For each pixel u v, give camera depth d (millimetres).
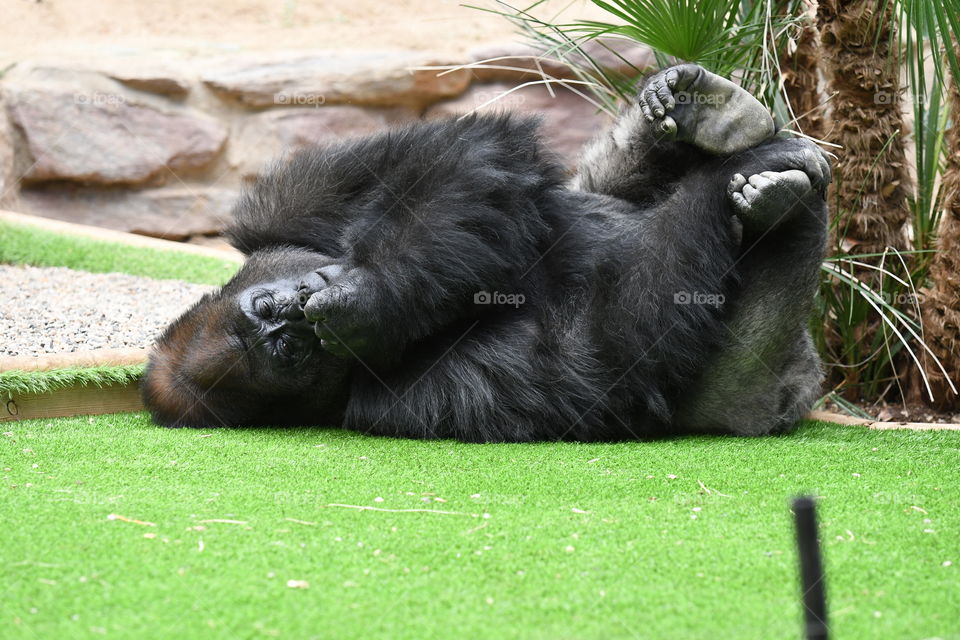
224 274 16625
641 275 9133
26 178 21047
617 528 6586
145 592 5500
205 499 7312
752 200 8594
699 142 9008
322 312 9039
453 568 5871
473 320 9734
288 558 6023
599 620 5164
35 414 10648
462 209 9258
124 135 21359
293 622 5141
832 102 11953
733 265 9125
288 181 10789
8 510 6977
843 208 11938
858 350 12281
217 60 22078
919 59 10883
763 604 5340
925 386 11898
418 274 9242
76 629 5055
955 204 11023
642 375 9203
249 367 10000
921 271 12023
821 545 6207
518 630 5055
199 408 10273
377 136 10375
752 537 6379
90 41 23266
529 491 7562
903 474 8062
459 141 9594
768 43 11789
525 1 22375
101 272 16672
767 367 9555
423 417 9703
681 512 6961
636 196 10297
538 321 9602
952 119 11086
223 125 21812
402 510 7027
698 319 8984
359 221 10008
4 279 15445
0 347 11539
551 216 9781
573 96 21422
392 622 5145
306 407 10297
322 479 7961
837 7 11305
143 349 11430
